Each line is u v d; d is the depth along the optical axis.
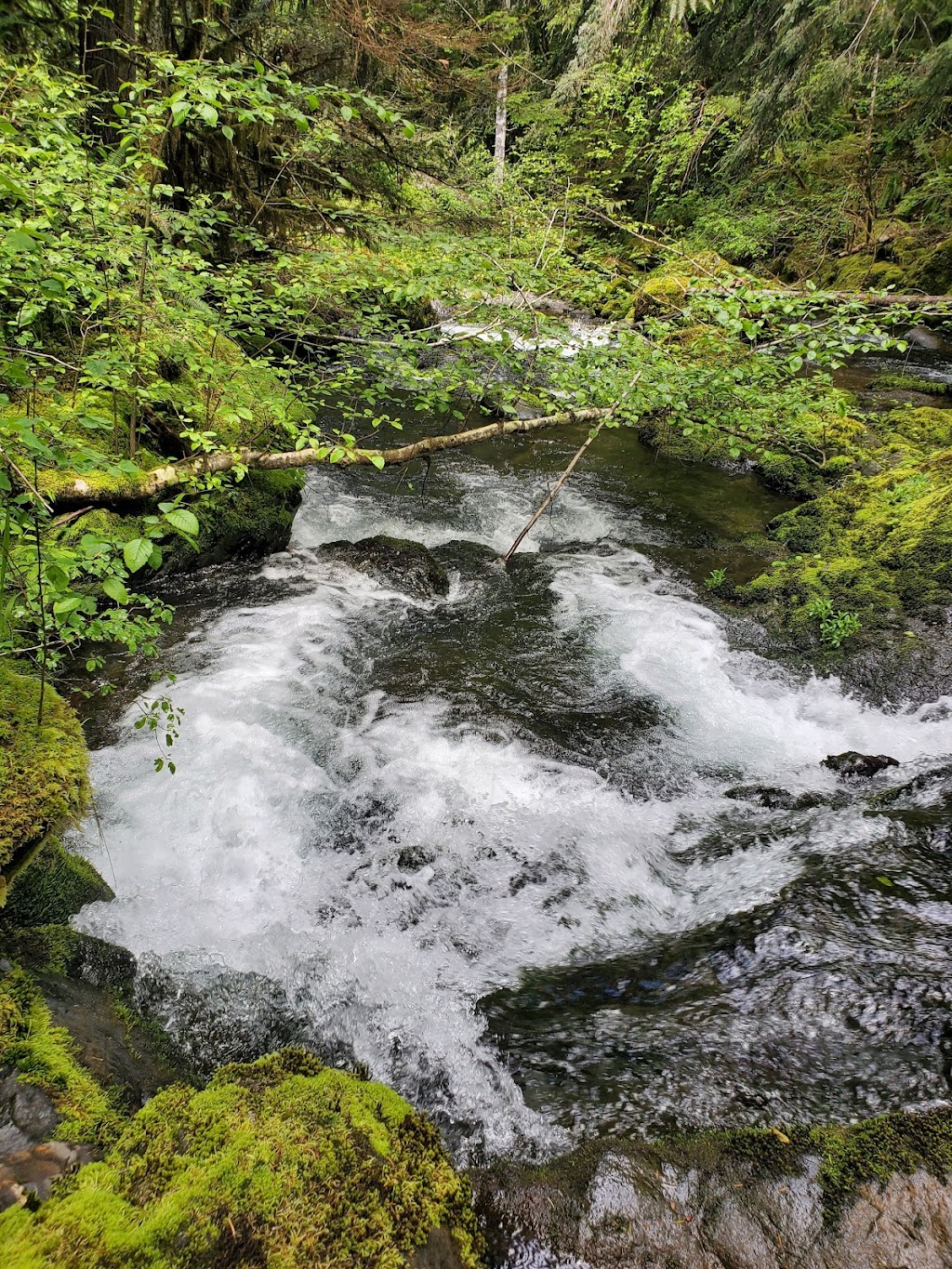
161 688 4.28
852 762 4.13
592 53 11.32
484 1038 2.43
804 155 14.42
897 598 5.57
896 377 11.24
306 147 5.90
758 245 14.62
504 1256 1.71
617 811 3.79
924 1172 1.78
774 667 5.21
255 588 5.60
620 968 2.78
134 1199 1.60
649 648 5.39
